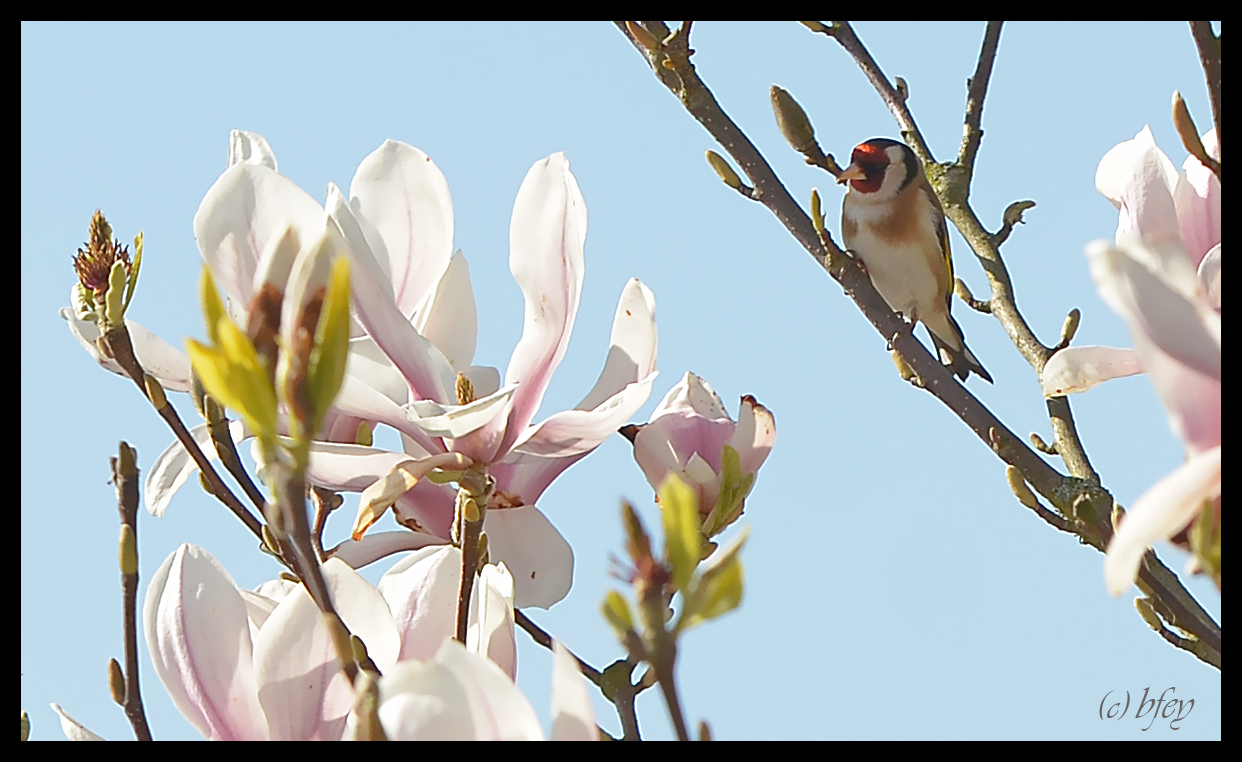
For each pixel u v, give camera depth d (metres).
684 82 5.07
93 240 3.78
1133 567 2.11
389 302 3.91
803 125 5.19
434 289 4.49
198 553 3.52
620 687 3.87
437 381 3.99
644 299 4.37
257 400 2.14
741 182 5.20
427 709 2.38
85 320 3.73
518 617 4.21
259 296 2.44
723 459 4.10
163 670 3.40
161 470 4.31
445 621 3.55
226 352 2.14
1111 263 2.22
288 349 2.17
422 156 4.41
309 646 3.39
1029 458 4.58
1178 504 2.12
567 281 4.15
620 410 3.94
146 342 4.07
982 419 4.77
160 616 3.44
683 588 1.98
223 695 3.38
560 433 3.99
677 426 4.38
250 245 3.78
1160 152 3.73
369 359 4.17
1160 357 2.20
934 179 6.08
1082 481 4.44
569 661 2.41
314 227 3.80
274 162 4.32
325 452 3.89
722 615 1.99
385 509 3.70
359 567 4.25
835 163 5.18
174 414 3.75
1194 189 3.72
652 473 4.35
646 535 2.02
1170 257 2.35
